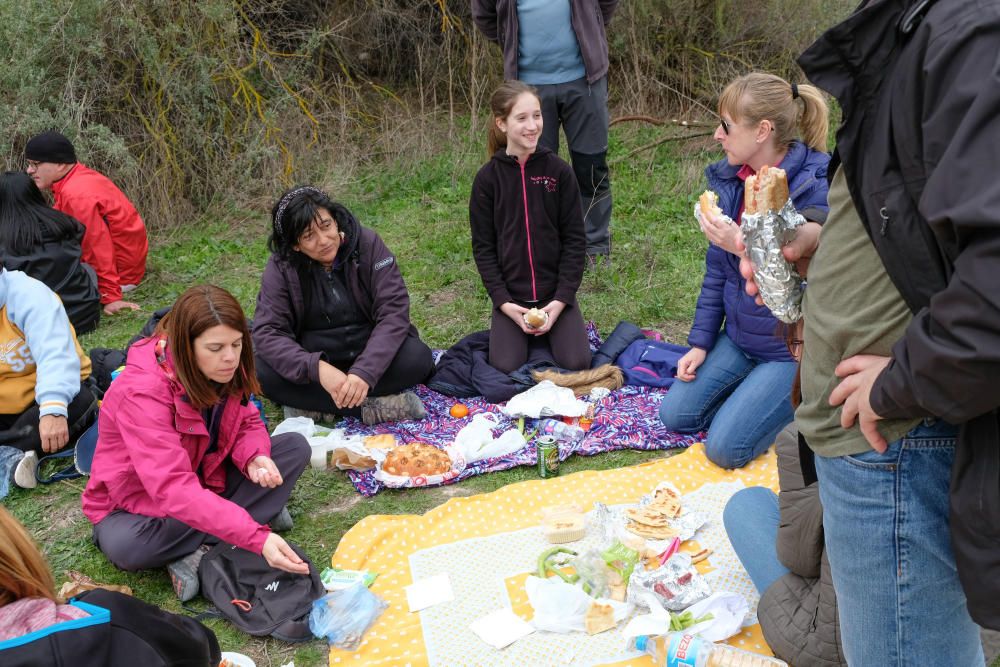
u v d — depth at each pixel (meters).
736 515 2.94
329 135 8.24
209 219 7.31
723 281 3.75
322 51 8.66
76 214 5.56
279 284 4.06
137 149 7.27
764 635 2.59
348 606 2.89
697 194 6.74
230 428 3.18
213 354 2.85
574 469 3.81
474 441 3.91
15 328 3.87
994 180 1.29
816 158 3.27
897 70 1.50
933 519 1.67
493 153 4.57
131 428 2.92
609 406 4.26
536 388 4.26
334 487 3.76
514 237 4.51
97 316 5.39
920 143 1.48
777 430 3.63
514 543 3.28
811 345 1.80
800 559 2.53
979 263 1.31
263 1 8.20
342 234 4.05
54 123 6.63
